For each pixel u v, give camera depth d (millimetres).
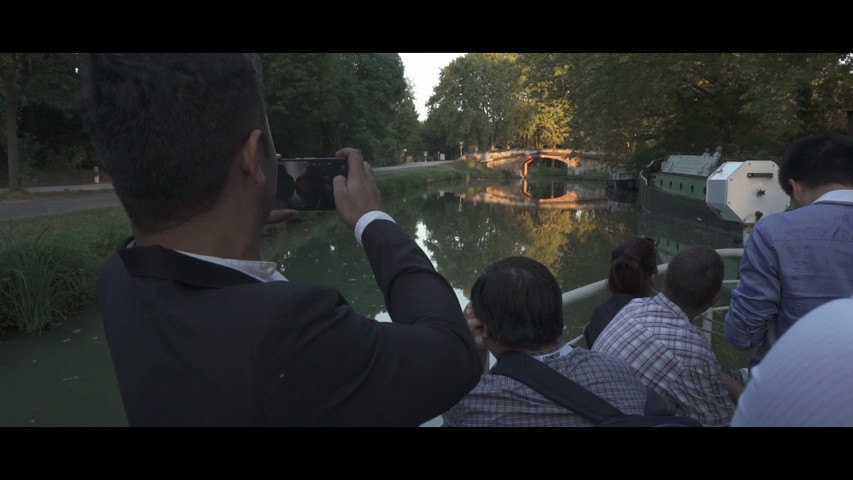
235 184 789
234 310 714
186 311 726
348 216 963
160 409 719
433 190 47812
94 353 8203
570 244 18750
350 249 17672
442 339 799
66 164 31719
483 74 72062
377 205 977
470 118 71125
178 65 720
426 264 908
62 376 7445
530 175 69188
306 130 32656
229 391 684
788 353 504
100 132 753
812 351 486
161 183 746
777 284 1880
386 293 895
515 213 29578
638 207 29766
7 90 20844
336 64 34156
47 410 6500
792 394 482
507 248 18312
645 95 24469
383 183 40781
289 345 695
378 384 730
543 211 30406
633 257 2434
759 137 23406
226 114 750
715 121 25938
